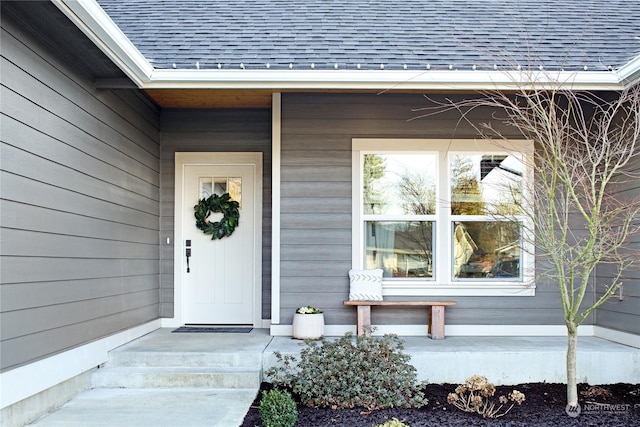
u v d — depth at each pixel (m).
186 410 3.64
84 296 3.99
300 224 5.30
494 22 5.85
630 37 5.40
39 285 3.34
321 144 5.34
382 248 5.33
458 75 4.57
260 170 5.99
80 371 3.93
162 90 5.24
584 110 5.29
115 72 4.10
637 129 3.83
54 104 3.54
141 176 5.34
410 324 5.27
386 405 3.64
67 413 3.56
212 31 5.42
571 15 6.06
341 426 3.28
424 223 5.35
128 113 4.96
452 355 4.41
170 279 5.95
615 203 4.71
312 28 5.55
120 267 4.74
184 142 6.01
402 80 4.58
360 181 5.32
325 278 5.27
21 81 3.15
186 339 5.07
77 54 3.75
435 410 3.63
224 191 6.06
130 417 3.49
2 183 2.95
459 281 5.31
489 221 5.31
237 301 5.97
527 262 5.28
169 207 5.98
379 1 6.47
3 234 2.96
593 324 5.31
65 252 3.68
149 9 6.11
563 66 4.70
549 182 4.99
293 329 5.07
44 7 3.06
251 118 6.04
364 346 3.88
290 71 4.53
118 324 4.69
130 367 4.39
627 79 4.47
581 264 3.65
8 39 3.02
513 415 3.54
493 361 4.42
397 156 5.38
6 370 2.99
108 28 3.48
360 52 4.97
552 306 5.30
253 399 3.91
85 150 4.01
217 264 6.00
